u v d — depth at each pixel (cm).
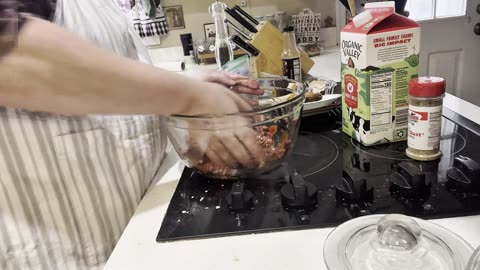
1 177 53
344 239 44
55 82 42
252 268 43
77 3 60
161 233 51
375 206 51
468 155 62
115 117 60
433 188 54
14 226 55
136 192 64
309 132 80
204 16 220
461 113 81
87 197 59
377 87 66
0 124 51
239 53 149
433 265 39
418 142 62
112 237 63
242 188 56
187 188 62
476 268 34
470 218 47
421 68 220
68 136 56
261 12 219
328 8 219
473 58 218
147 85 47
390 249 39
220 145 59
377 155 67
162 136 73
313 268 41
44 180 55
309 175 62
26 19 41
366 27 63
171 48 223
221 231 50
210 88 56
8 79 41
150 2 207
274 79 78
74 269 60
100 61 43
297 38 211
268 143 60
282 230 49
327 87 100
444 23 212
